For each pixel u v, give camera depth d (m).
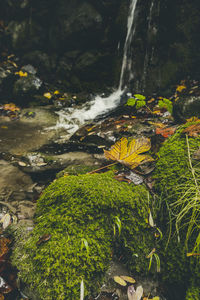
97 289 1.84
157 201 2.15
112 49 5.56
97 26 5.40
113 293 1.85
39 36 5.88
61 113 4.66
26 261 1.90
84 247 1.86
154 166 2.36
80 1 5.51
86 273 1.81
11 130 4.00
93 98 5.18
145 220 2.06
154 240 2.05
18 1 5.73
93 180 2.20
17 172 2.96
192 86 4.80
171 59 5.09
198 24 4.80
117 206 2.03
